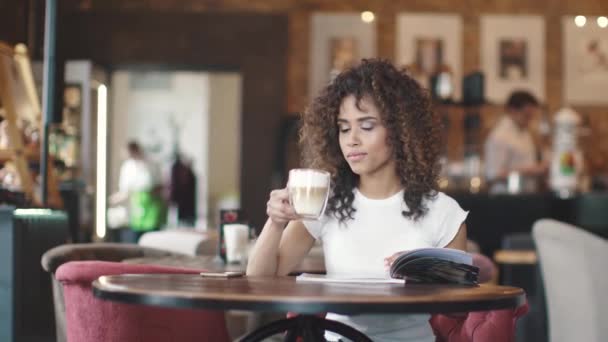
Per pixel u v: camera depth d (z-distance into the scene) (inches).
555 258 177.3
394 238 98.2
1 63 155.9
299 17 420.5
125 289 73.0
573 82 425.7
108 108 412.2
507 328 113.0
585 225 289.3
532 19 426.3
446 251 84.8
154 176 596.4
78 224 283.9
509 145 337.4
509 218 299.4
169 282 81.5
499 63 425.7
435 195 100.3
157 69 413.4
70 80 348.8
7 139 161.0
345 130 98.9
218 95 631.8
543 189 334.6
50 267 115.3
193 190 510.3
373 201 99.2
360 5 422.6
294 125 402.0
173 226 523.2
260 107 410.9
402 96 98.0
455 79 424.2
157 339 104.3
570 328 174.9
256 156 408.5
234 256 147.7
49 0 164.6
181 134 604.4
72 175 297.1
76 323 101.3
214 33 414.0
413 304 67.9
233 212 150.4
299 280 86.7
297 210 86.7
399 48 422.3
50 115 163.0
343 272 98.1
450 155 411.8
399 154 98.6
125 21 412.2
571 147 334.3
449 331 115.0
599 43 426.3
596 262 167.6
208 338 110.8
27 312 136.9
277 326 82.7
